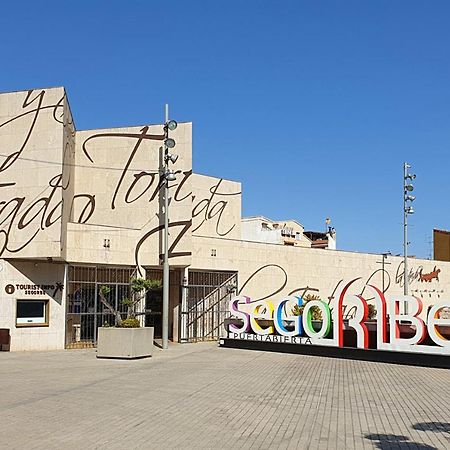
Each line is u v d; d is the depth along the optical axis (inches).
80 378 642.2
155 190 1133.1
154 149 1143.6
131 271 1118.4
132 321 878.4
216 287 1250.6
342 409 481.4
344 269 1557.6
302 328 992.2
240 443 360.5
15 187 992.2
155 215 1129.4
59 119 986.7
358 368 785.6
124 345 847.1
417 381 667.4
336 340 932.0
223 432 389.4
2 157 1002.1
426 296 1796.3
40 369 725.9
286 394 553.3
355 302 918.4
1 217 990.4
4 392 540.1
